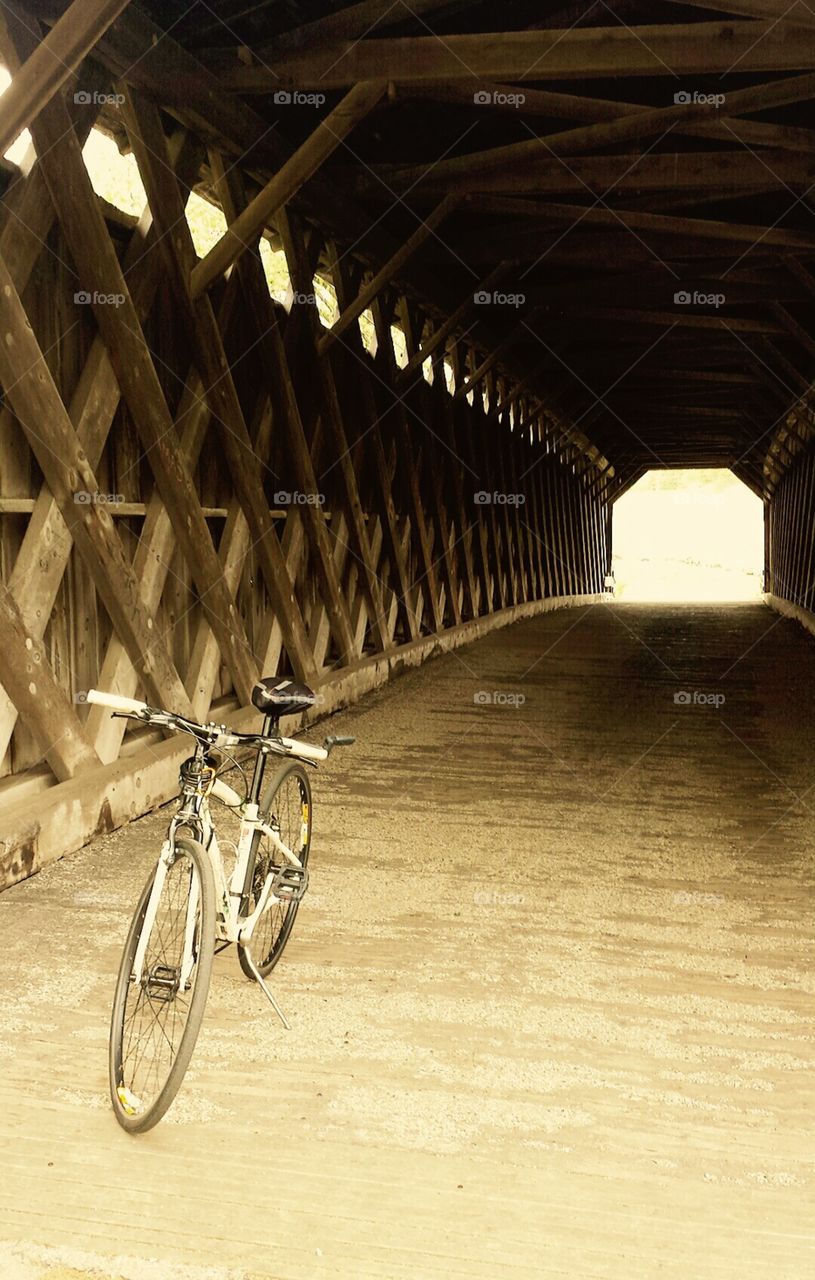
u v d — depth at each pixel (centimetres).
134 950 274
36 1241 223
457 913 429
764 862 503
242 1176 249
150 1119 254
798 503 2089
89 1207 235
